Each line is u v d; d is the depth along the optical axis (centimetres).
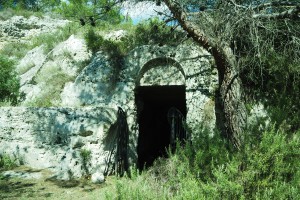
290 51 739
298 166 453
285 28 757
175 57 909
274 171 449
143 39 1012
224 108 687
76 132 839
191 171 495
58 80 1130
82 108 859
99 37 1135
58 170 830
